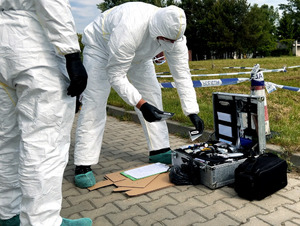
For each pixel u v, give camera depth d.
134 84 3.79
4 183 2.28
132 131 5.76
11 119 2.18
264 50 62.75
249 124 3.41
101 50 3.35
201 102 6.91
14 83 2.06
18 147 2.28
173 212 2.76
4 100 2.12
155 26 2.85
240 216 2.63
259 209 2.72
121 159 4.28
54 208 2.10
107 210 2.87
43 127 2.05
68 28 2.01
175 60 3.38
